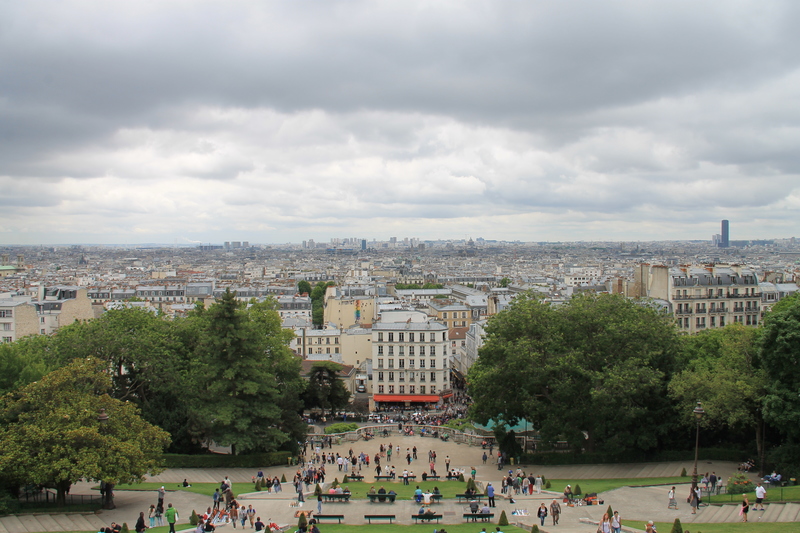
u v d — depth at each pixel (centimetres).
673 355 15750
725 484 12406
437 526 9581
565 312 16350
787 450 12338
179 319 19488
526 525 9481
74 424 10594
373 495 11088
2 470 10062
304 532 8781
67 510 10856
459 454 16950
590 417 14788
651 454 15038
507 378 15588
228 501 10738
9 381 14262
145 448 11438
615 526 8612
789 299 18050
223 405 15225
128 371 17238
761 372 13250
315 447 17538
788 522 9038
